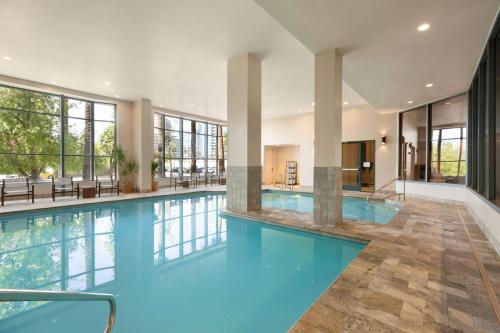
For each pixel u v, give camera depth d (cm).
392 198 796
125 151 974
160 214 654
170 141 1213
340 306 206
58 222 566
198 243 434
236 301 256
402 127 935
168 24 429
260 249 403
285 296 266
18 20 418
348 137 1054
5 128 747
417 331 177
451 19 343
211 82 748
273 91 815
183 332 208
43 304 250
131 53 545
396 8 321
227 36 471
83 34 464
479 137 490
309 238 447
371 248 342
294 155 1356
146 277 310
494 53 399
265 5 319
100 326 215
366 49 437
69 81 738
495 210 339
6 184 738
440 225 463
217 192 1035
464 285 241
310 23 358
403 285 241
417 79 580
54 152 841
